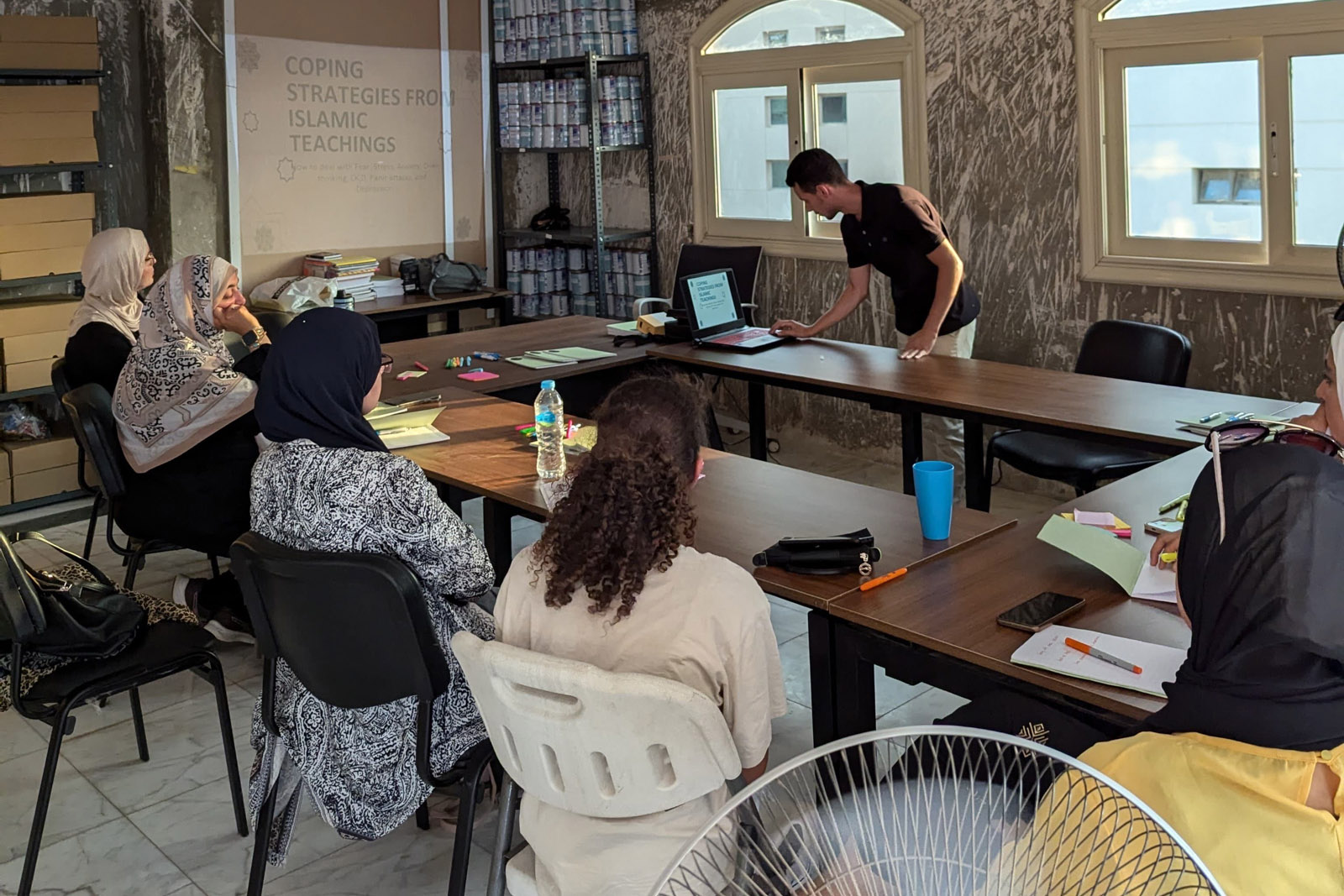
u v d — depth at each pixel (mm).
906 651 2070
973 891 1219
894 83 5332
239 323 3854
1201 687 1239
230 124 5504
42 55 4773
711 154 6082
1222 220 4488
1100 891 1189
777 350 4555
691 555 1680
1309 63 4121
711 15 5891
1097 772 1094
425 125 6246
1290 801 1165
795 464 5742
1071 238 4859
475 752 2150
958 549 2434
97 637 2469
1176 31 4367
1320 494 1209
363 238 6117
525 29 6277
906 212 4367
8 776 3045
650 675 1535
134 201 5477
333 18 5789
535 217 6762
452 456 3270
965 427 4418
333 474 2084
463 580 2182
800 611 3914
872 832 1251
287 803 2350
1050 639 1940
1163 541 2238
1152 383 3783
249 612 2178
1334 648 1161
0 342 4797
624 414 1808
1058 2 4676
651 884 1606
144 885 2559
